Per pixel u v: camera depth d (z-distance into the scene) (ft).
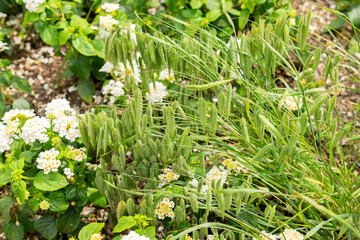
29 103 2.92
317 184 2.18
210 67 2.28
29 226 2.43
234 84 2.82
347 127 2.15
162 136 2.23
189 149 2.11
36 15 2.77
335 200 2.16
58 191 2.34
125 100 2.44
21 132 2.36
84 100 2.99
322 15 3.20
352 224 2.03
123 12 2.81
